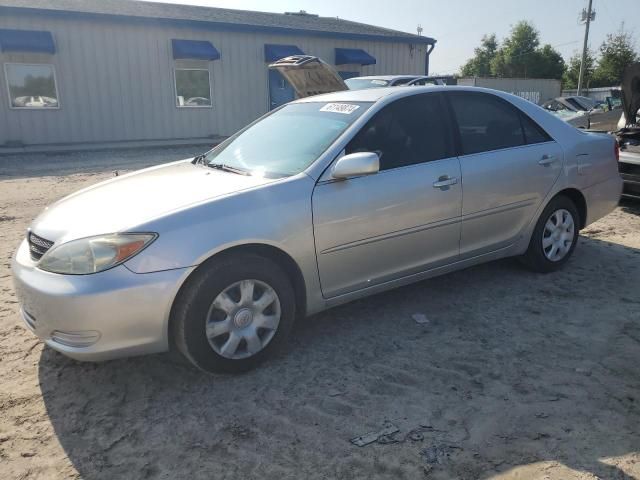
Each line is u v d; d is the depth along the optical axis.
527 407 2.79
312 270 3.30
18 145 15.13
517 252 4.44
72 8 15.44
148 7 17.77
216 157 4.14
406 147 3.73
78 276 2.75
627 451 2.44
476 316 3.89
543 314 3.90
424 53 22.77
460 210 3.90
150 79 16.86
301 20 21.64
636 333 3.57
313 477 2.36
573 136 4.67
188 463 2.46
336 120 3.75
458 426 2.66
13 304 4.21
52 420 2.79
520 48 63.38
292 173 3.38
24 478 2.38
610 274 4.67
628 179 6.61
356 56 20.05
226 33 17.92
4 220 7.07
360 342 3.55
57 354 3.46
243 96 18.72
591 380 3.03
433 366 3.23
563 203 4.60
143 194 3.27
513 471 2.34
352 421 2.73
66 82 15.55
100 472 2.42
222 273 2.96
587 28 36.50
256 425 2.72
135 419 2.79
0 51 14.36
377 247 3.54
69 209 3.27
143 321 2.80
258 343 3.17
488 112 4.23
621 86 7.45
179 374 3.21
